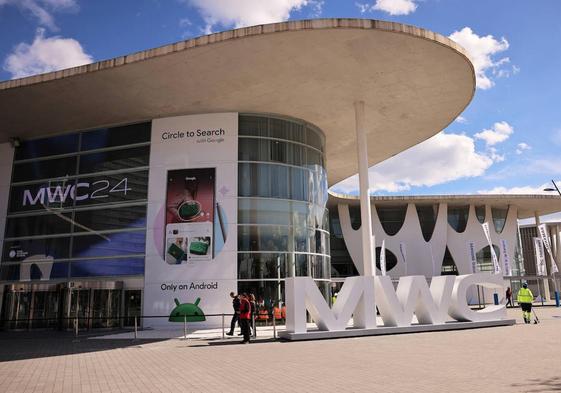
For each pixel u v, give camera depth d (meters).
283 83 20.19
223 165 22.11
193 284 21.05
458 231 48.91
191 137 22.56
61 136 24.44
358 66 19.03
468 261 47.84
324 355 11.48
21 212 24.20
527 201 48.84
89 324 21.73
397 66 19.08
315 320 16.44
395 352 11.71
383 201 47.25
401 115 24.14
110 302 21.78
